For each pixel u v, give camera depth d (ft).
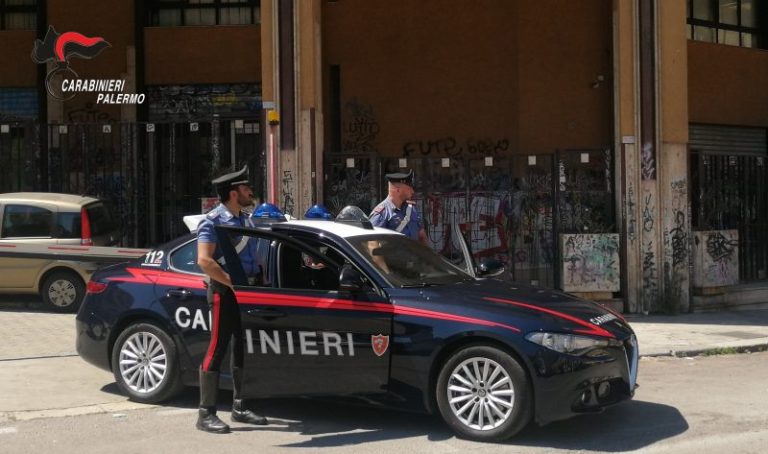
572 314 19.57
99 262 38.73
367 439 19.61
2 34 58.80
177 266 22.99
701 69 54.24
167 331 22.49
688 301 42.09
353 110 53.93
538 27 50.42
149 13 58.29
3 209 40.04
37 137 45.32
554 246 42.27
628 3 41.55
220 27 57.21
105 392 24.57
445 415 19.33
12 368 27.73
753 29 57.47
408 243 23.25
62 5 58.03
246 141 46.73
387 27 53.42
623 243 41.60
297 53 40.16
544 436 19.65
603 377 19.03
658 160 41.39
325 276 21.50
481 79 52.08
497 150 51.78
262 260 21.36
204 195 46.55
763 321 39.27
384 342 19.72
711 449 18.67
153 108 58.03
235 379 20.66
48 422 21.36
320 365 20.31
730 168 45.21
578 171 42.75
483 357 18.93
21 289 39.11
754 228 46.55
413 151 53.26
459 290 20.52
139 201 46.14
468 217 43.37
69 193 45.62
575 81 49.88
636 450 18.57
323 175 42.27
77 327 24.09
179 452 18.67
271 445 19.20
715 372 28.53
